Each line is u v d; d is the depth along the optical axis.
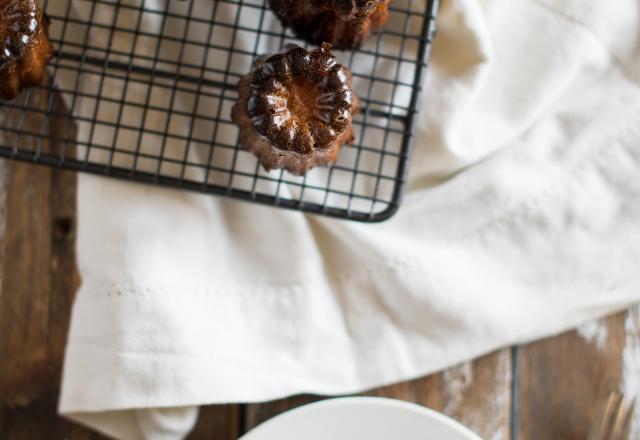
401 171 0.56
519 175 0.60
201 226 0.58
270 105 0.52
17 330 0.61
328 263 0.60
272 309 0.60
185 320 0.58
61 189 0.61
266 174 0.58
